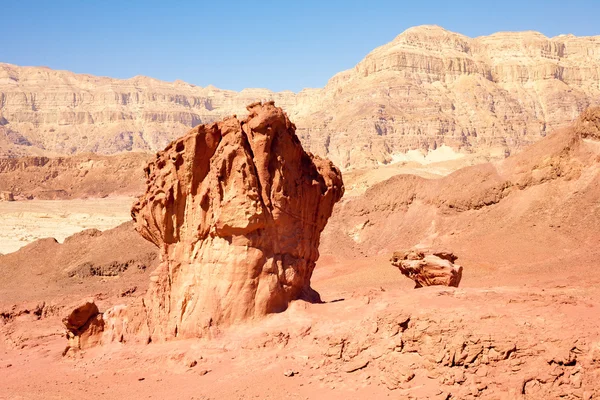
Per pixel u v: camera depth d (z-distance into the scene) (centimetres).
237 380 2695
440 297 2756
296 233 3275
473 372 2339
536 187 7431
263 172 3134
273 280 3112
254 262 3077
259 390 2581
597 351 2194
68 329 3391
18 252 8388
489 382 2283
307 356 2738
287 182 3228
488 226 7394
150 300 3278
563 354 2238
